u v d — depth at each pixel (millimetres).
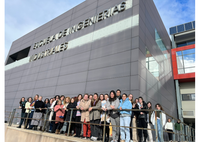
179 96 19422
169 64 19562
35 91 16797
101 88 10992
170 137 8070
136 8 11781
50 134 5934
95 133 5586
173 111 17219
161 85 14414
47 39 19641
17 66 22703
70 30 16828
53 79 15523
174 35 23719
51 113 7695
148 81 11141
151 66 12484
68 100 7102
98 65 12086
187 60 20203
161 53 16312
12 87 20906
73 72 13820
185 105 19984
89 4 16078
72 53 15078
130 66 10141
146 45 11898
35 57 19828
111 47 11914
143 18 12266
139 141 5793
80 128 6160
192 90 20250
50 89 15156
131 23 11531
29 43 23172
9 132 8266
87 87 11938
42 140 6109
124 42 11273
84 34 14859
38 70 18234
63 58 15805
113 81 10555
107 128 5859
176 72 20422
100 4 14828
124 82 9961
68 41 16422
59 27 18906
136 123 6414
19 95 18766
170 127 8297
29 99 8906
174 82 20688
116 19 12688
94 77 11875
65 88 13703
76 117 6277
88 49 13648
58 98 8180
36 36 22469
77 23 16453
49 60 17500
